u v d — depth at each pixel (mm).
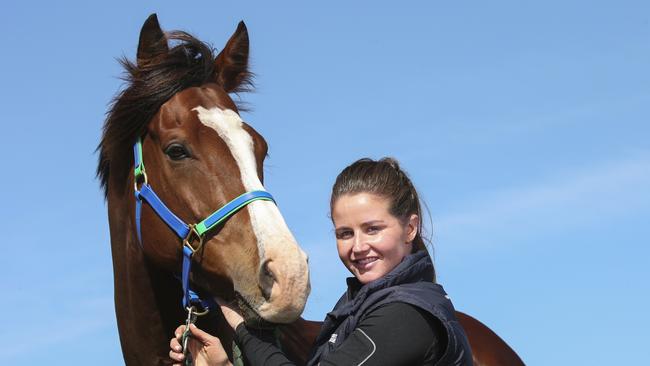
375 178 2426
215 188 2785
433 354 2256
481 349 4141
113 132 3078
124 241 3166
